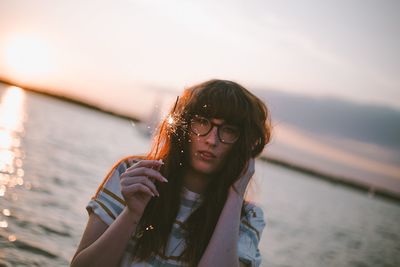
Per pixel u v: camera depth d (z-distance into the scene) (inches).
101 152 1099.9
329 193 2977.4
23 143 785.6
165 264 63.1
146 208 65.4
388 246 737.6
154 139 70.5
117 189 64.8
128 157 68.8
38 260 183.8
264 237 463.2
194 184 67.3
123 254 63.6
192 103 66.1
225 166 66.4
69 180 470.6
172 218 64.5
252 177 74.2
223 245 61.8
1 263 169.5
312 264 372.8
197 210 65.6
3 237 202.8
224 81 69.4
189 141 66.3
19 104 3080.7
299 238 533.6
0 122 1205.1
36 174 449.4
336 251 511.2
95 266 58.2
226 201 65.5
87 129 2261.3
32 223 239.9
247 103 66.7
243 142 65.7
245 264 66.1
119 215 60.0
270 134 70.4
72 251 209.9
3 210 252.8
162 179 59.3
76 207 321.7
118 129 4047.7
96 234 62.4
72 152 869.8
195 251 63.4
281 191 1562.5
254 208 71.8
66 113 3882.9
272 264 327.6
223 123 64.9
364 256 529.7
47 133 1198.3
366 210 1988.2
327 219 957.8
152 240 63.3
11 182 363.3
